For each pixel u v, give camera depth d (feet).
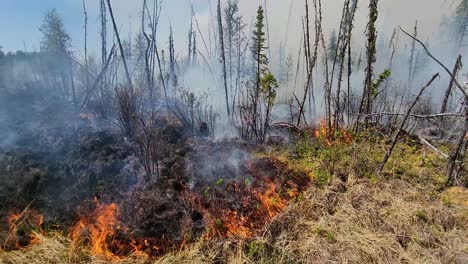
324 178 15.61
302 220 12.92
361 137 19.45
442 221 12.12
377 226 12.23
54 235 12.12
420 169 16.17
